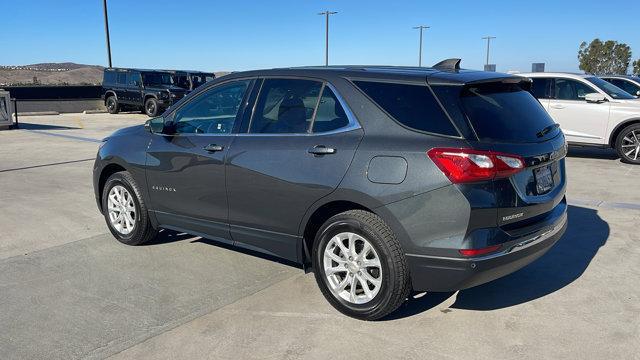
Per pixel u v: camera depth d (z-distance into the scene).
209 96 4.76
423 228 3.42
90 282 4.54
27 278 4.64
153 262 5.02
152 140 5.10
